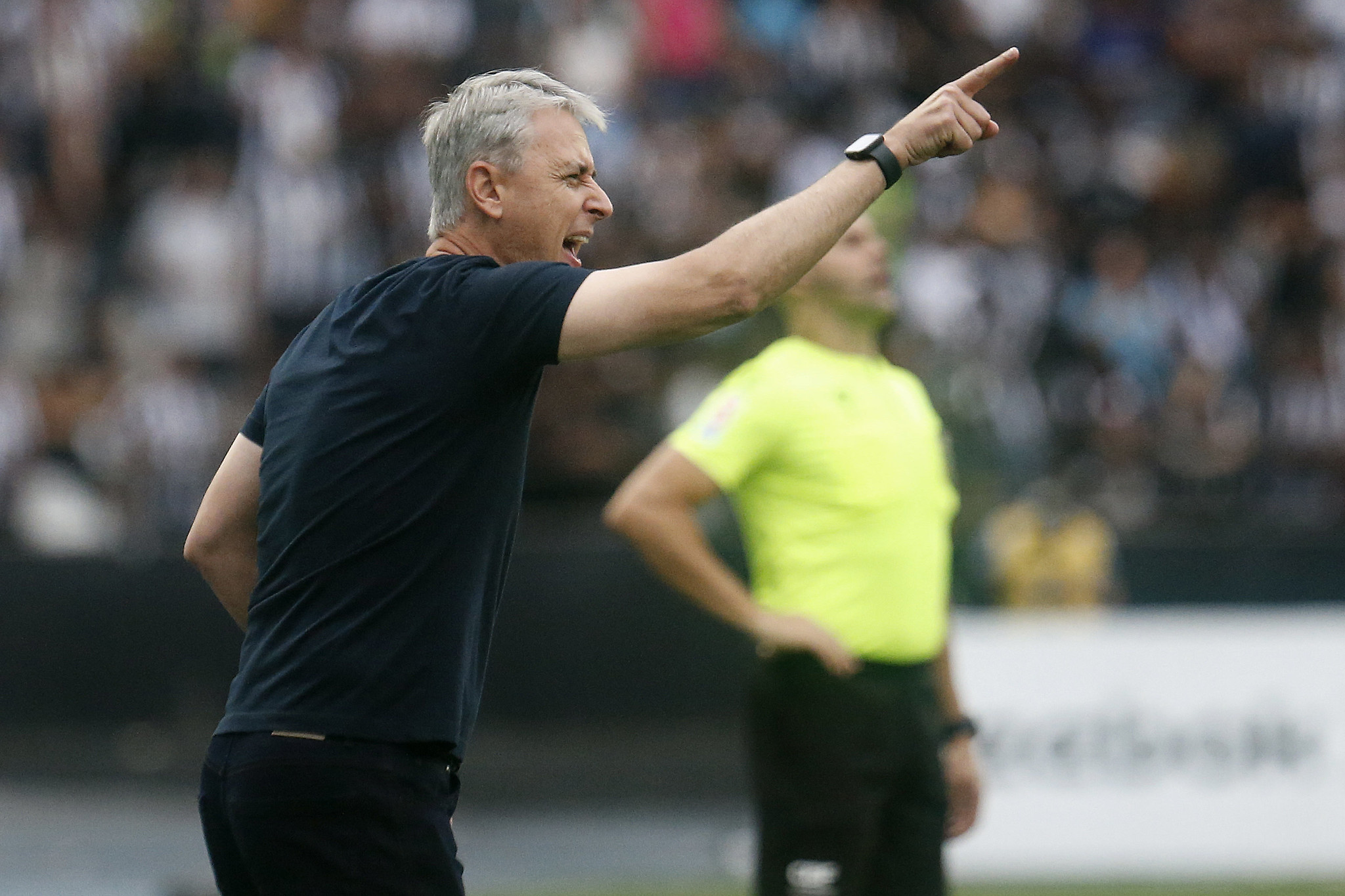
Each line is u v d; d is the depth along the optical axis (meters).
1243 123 47.34
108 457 36.88
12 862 28.44
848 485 14.92
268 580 10.02
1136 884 27.52
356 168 42.09
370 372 9.80
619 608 34.22
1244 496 37.22
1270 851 28.66
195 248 39.94
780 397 15.12
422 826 9.72
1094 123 47.00
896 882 14.79
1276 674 29.05
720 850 29.73
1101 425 37.59
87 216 41.75
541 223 10.45
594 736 34.00
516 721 34.06
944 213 42.59
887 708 14.68
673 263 9.34
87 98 42.66
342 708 9.63
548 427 36.25
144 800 33.22
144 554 34.09
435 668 9.76
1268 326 41.69
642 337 9.31
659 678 34.06
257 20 44.28
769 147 44.06
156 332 39.16
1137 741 28.81
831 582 14.80
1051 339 39.69
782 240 9.36
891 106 46.94
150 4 44.66
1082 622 29.47
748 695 15.32
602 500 35.97
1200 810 28.73
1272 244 43.59
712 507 33.69
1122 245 40.88
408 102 43.12
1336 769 28.92
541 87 10.64
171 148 42.25
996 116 46.53
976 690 28.84
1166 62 49.06
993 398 35.28
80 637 33.88
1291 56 49.38
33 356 39.22
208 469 36.47
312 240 40.72
